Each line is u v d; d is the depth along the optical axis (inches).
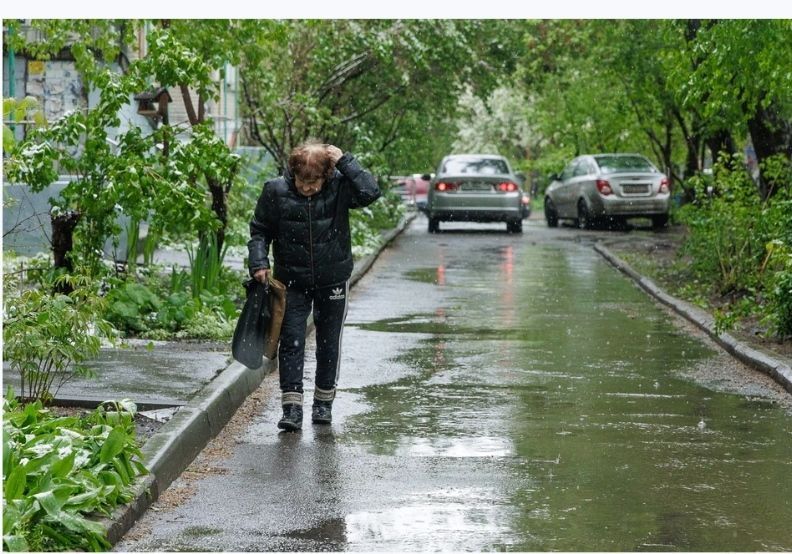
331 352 366.0
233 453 327.3
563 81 1727.4
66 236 549.3
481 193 1389.0
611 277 870.4
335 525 257.6
